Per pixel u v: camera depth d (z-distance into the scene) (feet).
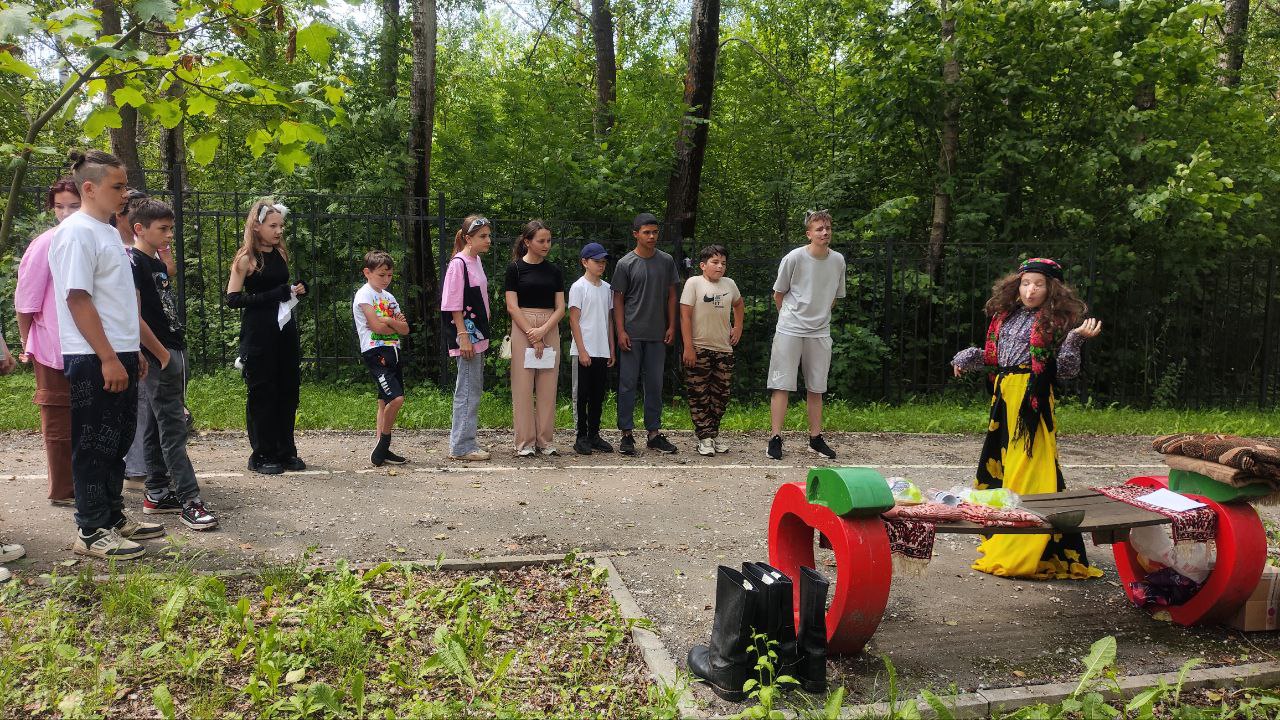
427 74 36.29
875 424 29.86
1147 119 35.68
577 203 37.42
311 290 36.47
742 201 48.91
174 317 15.92
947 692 10.52
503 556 15.01
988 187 38.11
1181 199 34.45
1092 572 15.05
